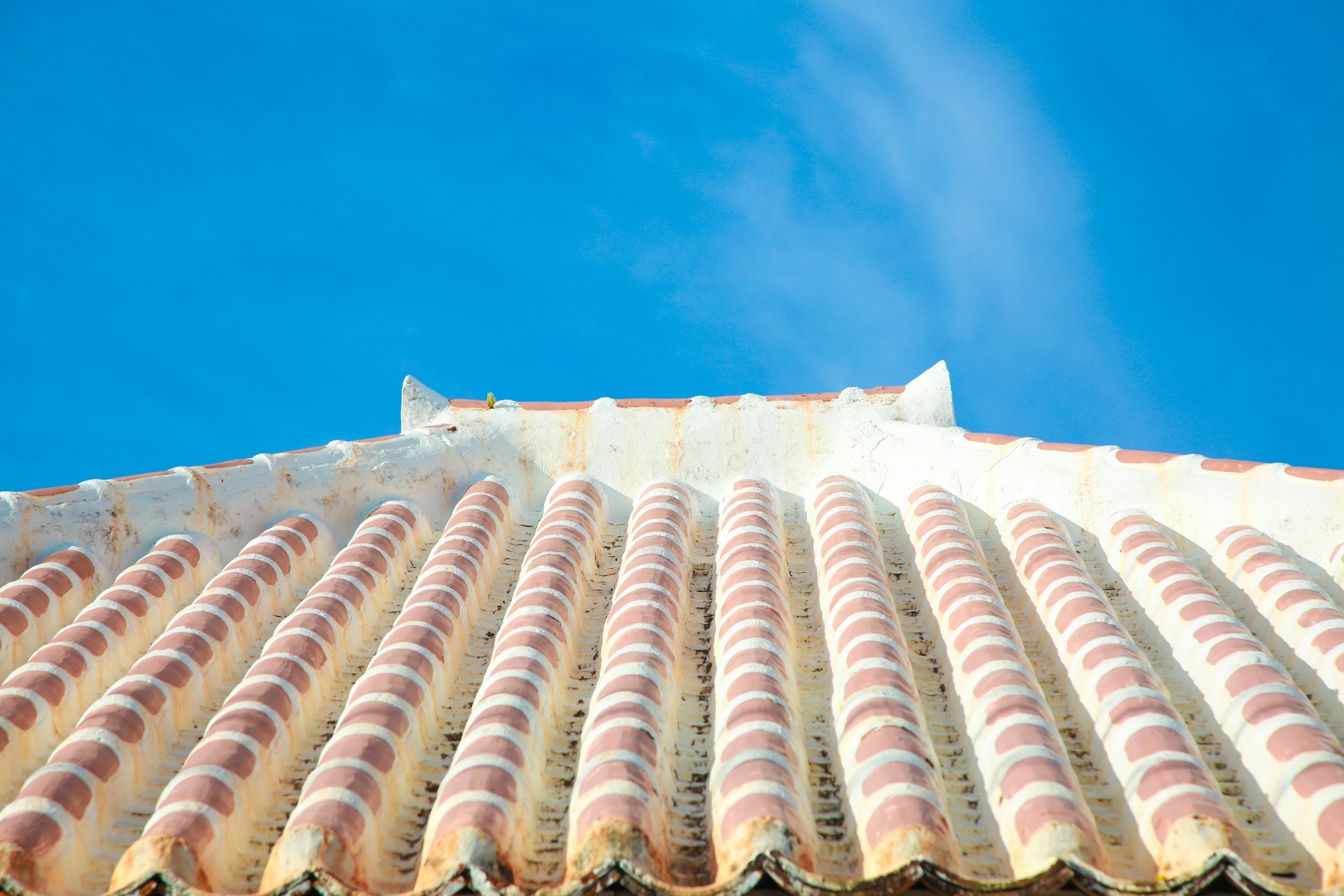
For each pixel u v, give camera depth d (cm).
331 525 846
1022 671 568
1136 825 474
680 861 481
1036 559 699
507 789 498
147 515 787
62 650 640
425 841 484
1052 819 452
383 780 524
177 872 468
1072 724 561
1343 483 689
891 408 942
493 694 571
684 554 767
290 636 653
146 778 568
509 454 922
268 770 558
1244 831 473
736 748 513
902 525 825
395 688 588
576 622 688
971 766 532
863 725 530
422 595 693
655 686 573
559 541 764
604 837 451
